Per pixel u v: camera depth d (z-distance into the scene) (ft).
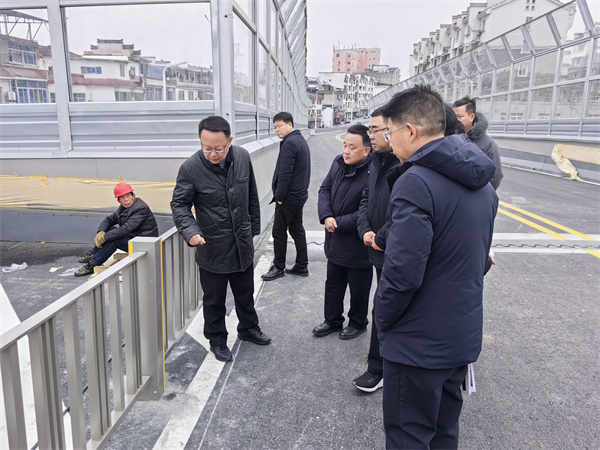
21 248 17.53
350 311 10.82
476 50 62.95
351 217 9.64
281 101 34.73
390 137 5.65
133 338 7.68
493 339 10.80
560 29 43.04
